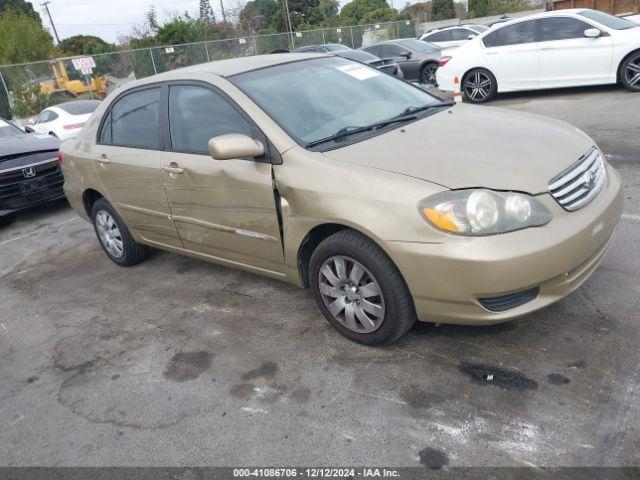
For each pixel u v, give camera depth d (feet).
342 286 10.80
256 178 11.35
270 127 11.36
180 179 13.05
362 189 9.80
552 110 30.55
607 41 31.78
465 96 38.09
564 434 8.16
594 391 8.89
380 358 10.57
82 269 17.71
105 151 15.43
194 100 13.01
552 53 33.81
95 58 76.59
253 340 11.92
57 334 13.60
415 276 9.41
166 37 92.27
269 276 12.59
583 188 9.87
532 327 10.72
